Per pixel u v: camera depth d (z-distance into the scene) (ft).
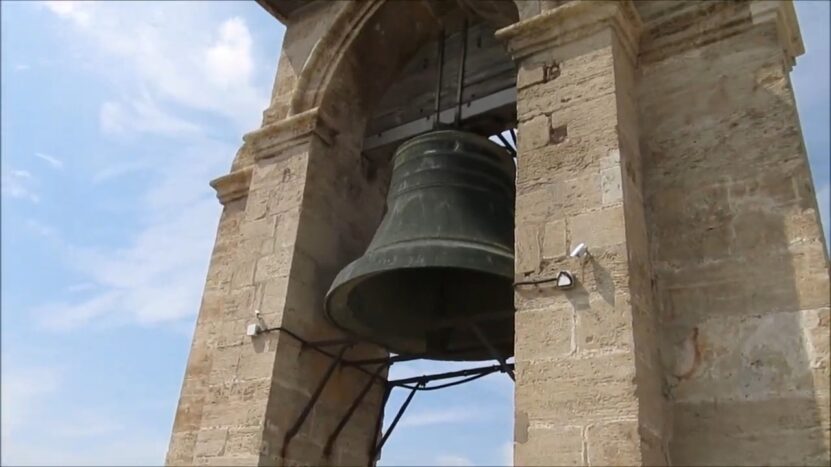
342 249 23.79
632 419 13.78
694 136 17.98
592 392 14.47
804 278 15.11
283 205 23.02
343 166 24.73
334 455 21.58
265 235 22.80
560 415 14.60
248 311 21.50
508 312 19.13
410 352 22.75
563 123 18.17
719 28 18.86
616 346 14.65
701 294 16.24
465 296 22.76
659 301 16.65
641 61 19.76
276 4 27.09
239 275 22.54
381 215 26.22
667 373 15.85
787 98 17.07
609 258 15.67
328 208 23.63
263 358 20.29
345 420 21.54
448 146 21.06
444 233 18.89
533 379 15.30
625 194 16.51
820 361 14.23
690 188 17.46
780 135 16.76
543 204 17.34
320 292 22.34
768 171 16.56
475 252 18.03
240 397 20.04
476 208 19.77
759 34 18.21
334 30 25.49
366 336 21.52
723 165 17.25
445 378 21.30
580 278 15.79
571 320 15.47
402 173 21.35
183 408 24.44
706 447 14.82
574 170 17.31
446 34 26.43
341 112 25.00
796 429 14.01
